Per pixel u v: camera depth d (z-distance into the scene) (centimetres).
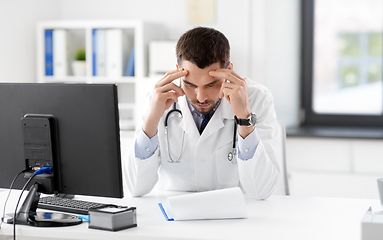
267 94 170
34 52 349
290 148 309
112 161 122
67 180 127
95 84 120
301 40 359
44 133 125
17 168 130
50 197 147
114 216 117
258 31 321
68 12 367
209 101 146
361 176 293
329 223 125
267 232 117
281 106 335
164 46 321
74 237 118
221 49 141
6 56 320
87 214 131
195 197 130
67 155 125
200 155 164
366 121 351
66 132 124
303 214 135
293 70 352
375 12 346
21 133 128
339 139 300
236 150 161
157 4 352
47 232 120
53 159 126
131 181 158
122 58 332
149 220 128
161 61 322
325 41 356
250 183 153
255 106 165
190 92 146
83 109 122
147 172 156
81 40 356
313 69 360
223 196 130
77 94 122
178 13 348
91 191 126
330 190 299
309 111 363
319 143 304
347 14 350
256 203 149
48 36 340
